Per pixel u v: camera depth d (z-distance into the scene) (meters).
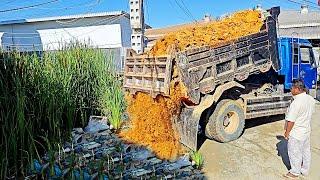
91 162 5.50
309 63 10.34
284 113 8.53
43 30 21.56
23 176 5.02
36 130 5.69
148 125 6.68
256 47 7.61
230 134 7.32
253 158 6.54
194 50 6.48
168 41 7.13
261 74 8.66
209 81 6.75
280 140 7.61
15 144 5.04
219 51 6.90
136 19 10.20
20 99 5.27
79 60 7.63
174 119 6.74
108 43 20.88
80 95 7.34
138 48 10.14
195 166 6.03
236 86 7.18
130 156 5.94
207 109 7.17
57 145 5.69
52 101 5.96
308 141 5.61
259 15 8.16
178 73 6.40
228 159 6.48
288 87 9.45
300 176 5.74
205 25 8.21
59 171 5.24
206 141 7.42
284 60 9.40
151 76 6.85
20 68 5.91
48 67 6.75
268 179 5.66
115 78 8.02
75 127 7.00
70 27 21.31
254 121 9.17
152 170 5.55
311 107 5.54
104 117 7.25
